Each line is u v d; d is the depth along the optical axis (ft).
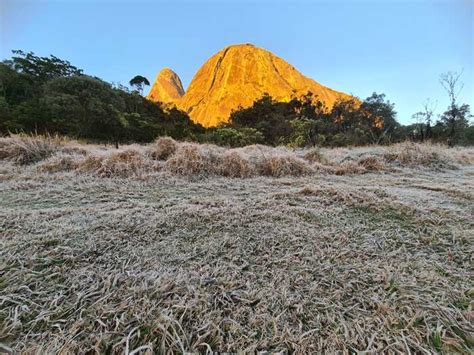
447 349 2.16
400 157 13.08
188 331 2.28
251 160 10.80
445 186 7.71
